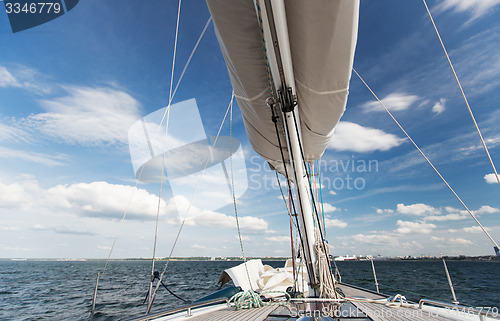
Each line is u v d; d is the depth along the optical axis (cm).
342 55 207
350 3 175
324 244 311
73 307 1247
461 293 1422
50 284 2595
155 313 255
